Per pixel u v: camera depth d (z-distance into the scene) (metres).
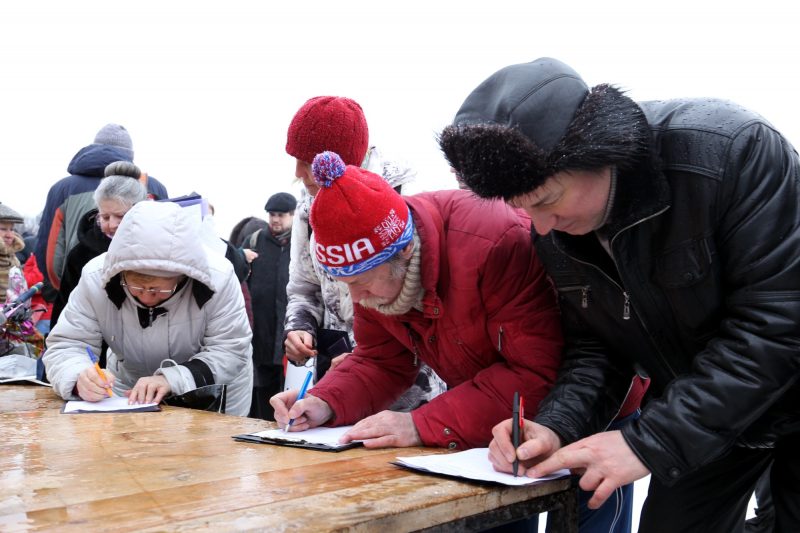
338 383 1.71
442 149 1.24
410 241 1.45
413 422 1.49
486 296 1.47
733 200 1.15
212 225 2.73
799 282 1.12
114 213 2.66
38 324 3.99
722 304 1.23
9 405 2.00
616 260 1.25
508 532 1.68
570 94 1.16
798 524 1.34
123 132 4.03
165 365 2.24
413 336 1.65
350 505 1.01
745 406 1.14
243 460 1.32
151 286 2.03
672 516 1.54
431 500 1.05
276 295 4.39
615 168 1.17
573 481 1.27
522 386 1.48
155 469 1.24
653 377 1.46
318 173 1.39
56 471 1.23
